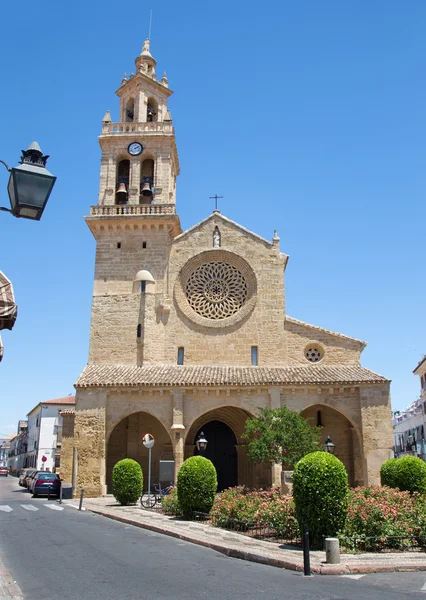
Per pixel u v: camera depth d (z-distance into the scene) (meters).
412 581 10.98
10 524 19.75
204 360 36.94
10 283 6.97
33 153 7.52
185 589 10.03
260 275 38.50
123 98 44.06
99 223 38.94
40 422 86.38
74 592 9.77
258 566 12.68
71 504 28.42
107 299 37.88
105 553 13.80
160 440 35.84
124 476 26.83
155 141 40.84
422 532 14.46
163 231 39.09
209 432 37.72
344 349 36.72
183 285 38.69
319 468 14.90
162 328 37.47
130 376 34.25
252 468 35.03
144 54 43.28
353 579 11.20
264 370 35.53
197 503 20.69
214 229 39.75
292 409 33.00
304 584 10.66
